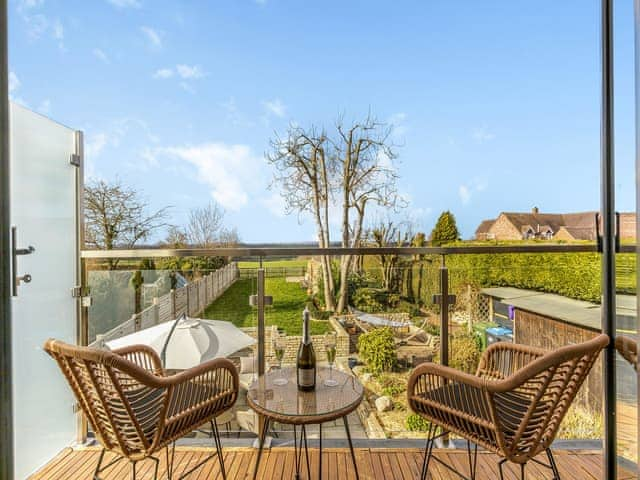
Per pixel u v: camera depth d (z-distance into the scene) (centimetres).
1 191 150
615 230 166
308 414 144
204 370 148
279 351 201
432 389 155
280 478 182
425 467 165
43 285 196
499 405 137
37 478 184
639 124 132
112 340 216
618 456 164
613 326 168
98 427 138
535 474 183
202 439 215
